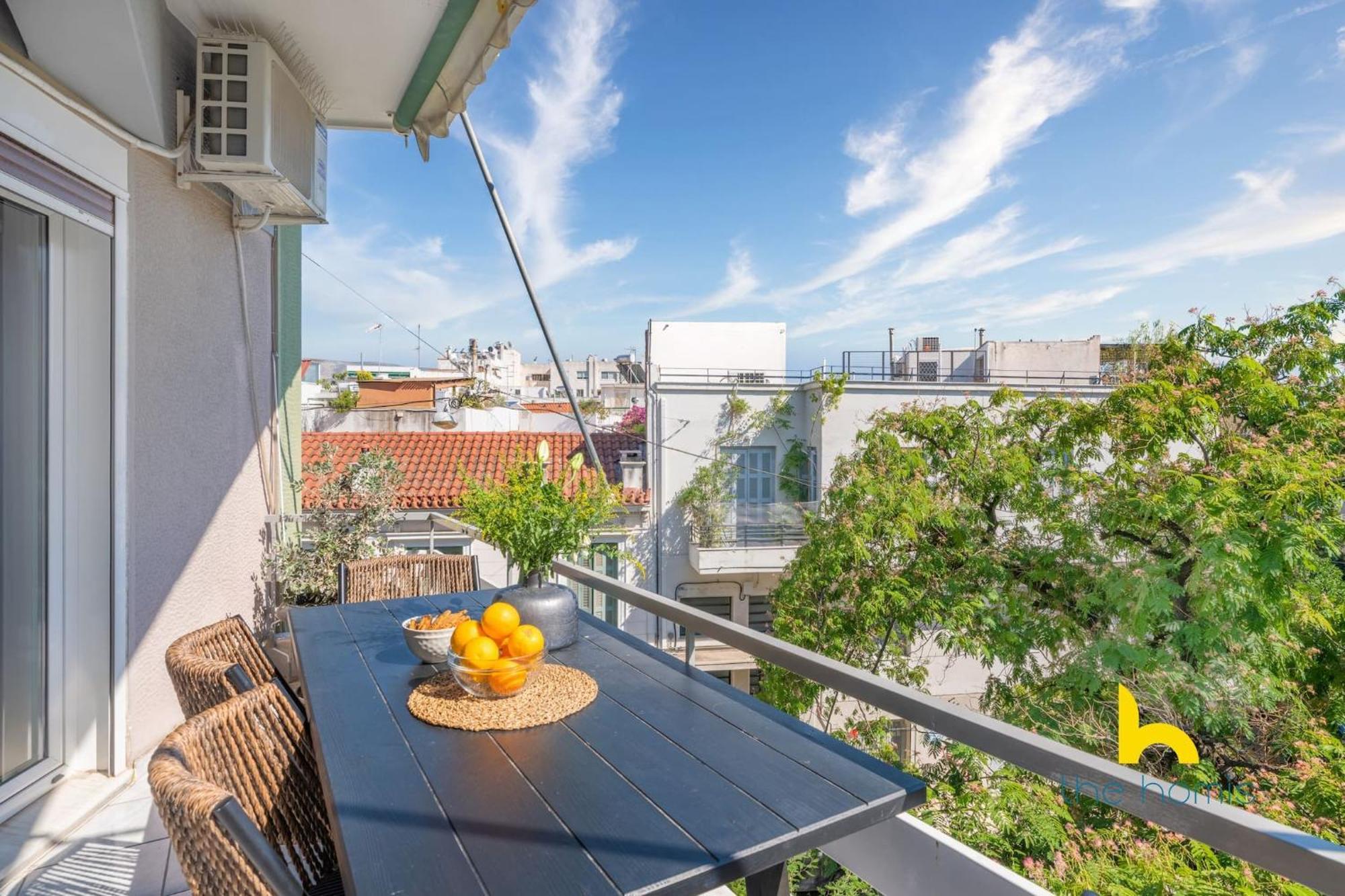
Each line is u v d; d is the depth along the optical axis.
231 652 1.67
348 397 18.38
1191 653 6.76
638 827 0.96
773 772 1.14
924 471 9.28
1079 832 2.60
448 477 9.75
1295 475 6.59
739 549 11.82
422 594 2.91
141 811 2.24
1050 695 7.66
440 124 3.41
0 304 2.10
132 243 2.60
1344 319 7.47
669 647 11.22
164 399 2.85
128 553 2.51
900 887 1.40
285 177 2.99
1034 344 18.97
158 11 2.54
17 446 2.17
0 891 1.82
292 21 2.76
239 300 3.69
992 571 8.57
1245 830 0.73
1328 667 6.67
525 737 1.29
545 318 5.32
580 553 1.89
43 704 2.29
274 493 4.27
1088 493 8.17
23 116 2.00
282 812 1.29
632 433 14.35
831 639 8.66
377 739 1.28
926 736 3.80
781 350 18.22
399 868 0.86
